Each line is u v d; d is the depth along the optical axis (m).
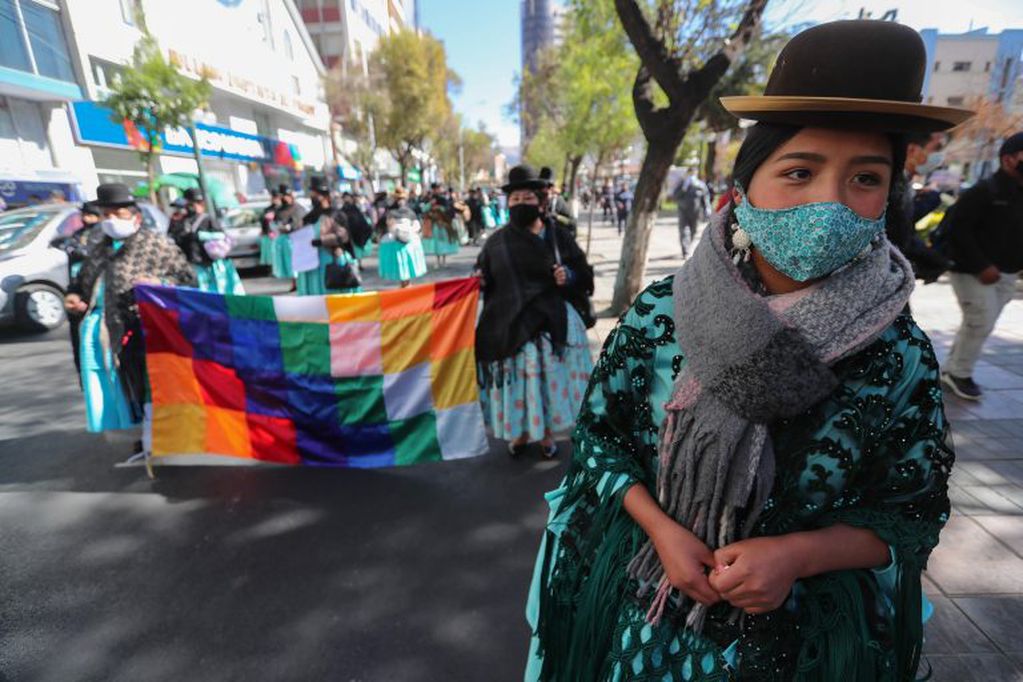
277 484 3.36
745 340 0.81
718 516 0.89
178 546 2.80
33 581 2.57
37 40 12.59
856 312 0.82
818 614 0.90
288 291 10.23
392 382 3.32
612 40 7.83
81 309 3.41
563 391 3.37
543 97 23.58
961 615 2.14
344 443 3.40
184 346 3.35
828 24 0.79
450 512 3.04
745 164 0.88
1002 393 4.14
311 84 30.47
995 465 3.18
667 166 6.32
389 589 2.47
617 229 20.22
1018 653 1.97
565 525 1.12
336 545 2.78
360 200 15.61
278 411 3.39
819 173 0.82
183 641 2.21
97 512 3.12
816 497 0.87
